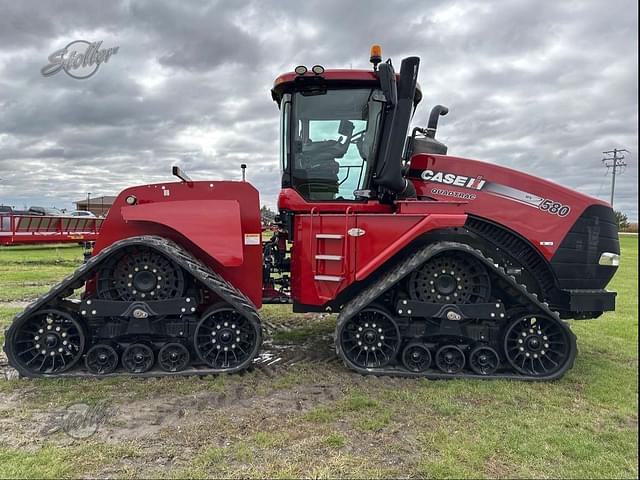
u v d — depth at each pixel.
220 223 4.05
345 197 4.56
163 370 3.95
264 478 2.50
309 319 6.34
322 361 4.43
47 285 8.74
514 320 4.03
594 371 4.23
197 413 3.26
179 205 4.09
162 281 3.93
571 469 2.63
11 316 6.07
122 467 2.58
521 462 2.70
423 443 2.88
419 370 4.05
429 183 4.52
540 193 4.36
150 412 3.26
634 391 3.76
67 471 2.53
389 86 4.09
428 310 3.96
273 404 3.43
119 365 3.98
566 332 3.97
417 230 4.00
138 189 4.18
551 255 4.29
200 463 2.62
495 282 4.11
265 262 4.90
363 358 4.14
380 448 2.82
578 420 3.23
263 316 6.52
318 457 2.71
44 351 3.86
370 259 4.11
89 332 3.96
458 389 3.73
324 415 3.21
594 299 4.25
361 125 4.50
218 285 3.86
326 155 4.54
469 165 4.47
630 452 2.82
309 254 4.23
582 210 4.33
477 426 3.11
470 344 4.10
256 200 4.25
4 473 2.49
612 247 4.38
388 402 3.48
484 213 4.35
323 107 4.50
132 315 3.84
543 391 3.74
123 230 4.22
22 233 15.12
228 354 4.07
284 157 4.61
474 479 2.52
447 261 4.04
